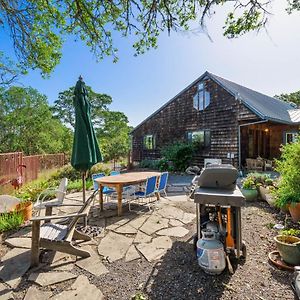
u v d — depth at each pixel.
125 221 4.28
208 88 12.43
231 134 11.34
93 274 2.54
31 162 8.79
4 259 2.87
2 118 14.82
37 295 2.17
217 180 2.72
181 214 4.68
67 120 27.00
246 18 3.10
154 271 2.58
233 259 2.77
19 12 3.57
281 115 12.07
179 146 12.81
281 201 4.18
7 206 4.42
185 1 2.96
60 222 4.31
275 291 2.18
